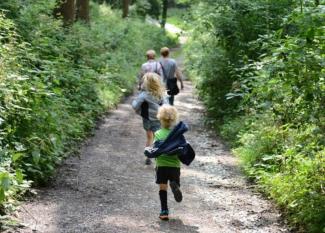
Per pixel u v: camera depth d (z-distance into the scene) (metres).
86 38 19.34
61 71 13.73
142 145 12.40
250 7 14.01
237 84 13.44
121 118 15.94
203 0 16.28
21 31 13.18
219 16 14.71
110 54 23.75
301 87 6.81
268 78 8.16
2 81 8.01
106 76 18.95
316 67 6.64
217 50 15.92
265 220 7.44
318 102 6.96
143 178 9.48
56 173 9.12
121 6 47.34
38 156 7.79
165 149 7.09
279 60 7.06
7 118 8.20
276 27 13.67
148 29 45.53
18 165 7.81
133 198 8.22
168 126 7.38
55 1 17.69
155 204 8.00
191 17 19.08
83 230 6.64
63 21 18.36
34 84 9.24
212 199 8.40
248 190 8.95
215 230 7.00
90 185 8.70
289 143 9.36
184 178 9.60
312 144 7.45
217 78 15.52
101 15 35.00
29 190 7.75
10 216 6.75
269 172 9.30
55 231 6.52
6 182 5.62
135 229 6.84
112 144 12.23
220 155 11.66
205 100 17.86
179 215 7.55
